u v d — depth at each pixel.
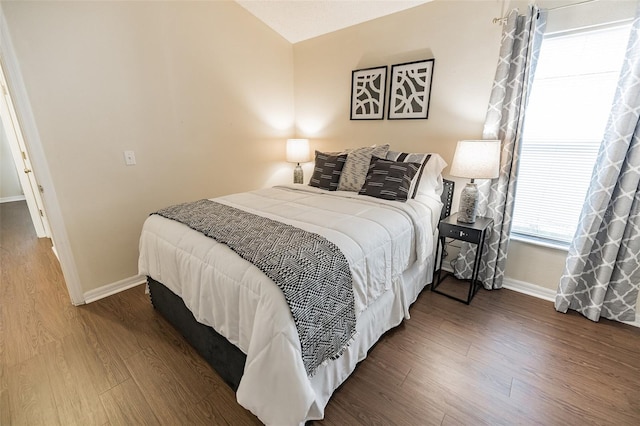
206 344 1.60
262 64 3.27
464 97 2.44
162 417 1.35
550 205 2.27
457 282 2.60
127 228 2.44
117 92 2.23
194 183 2.87
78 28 1.99
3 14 1.71
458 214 2.30
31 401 1.44
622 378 1.56
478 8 2.24
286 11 2.94
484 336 1.89
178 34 2.52
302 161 3.48
